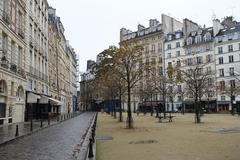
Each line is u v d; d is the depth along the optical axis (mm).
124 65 25109
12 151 12227
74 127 26172
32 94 33219
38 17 40062
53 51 54031
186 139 15180
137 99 81000
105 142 14688
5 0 26062
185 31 77438
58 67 61125
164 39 80750
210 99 68562
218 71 69875
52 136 18266
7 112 26531
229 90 60688
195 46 74562
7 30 25672
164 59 80125
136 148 12352
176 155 10398
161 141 14555
